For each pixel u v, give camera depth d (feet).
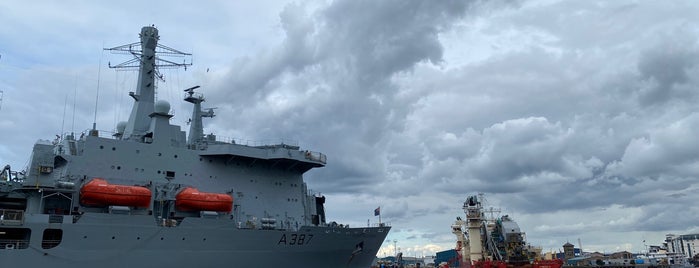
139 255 104.73
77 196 110.01
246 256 116.67
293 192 144.36
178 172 124.16
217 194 120.16
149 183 118.73
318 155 141.28
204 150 128.77
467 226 206.59
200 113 151.94
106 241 102.01
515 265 176.45
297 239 123.44
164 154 123.54
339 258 134.62
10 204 110.83
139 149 120.78
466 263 199.21
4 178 113.60
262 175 138.21
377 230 142.31
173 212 118.52
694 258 387.34
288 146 141.49
